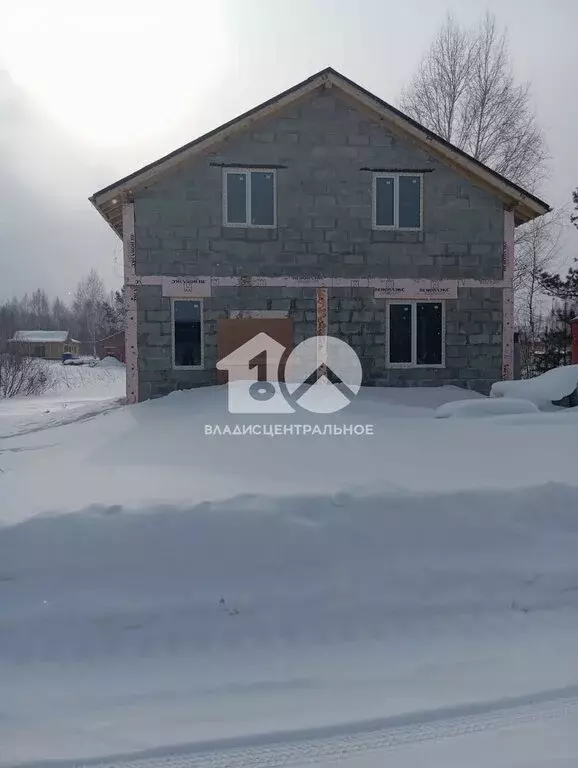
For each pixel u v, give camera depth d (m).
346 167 13.10
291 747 3.04
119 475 6.18
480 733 3.16
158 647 3.97
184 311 12.80
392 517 4.93
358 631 4.17
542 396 10.06
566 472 5.87
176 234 12.63
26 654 3.87
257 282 12.88
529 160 25.16
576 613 4.44
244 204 12.88
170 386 12.72
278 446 7.38
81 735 3.14
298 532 4.71
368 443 7.39
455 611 4.38
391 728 3.20
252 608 4.25
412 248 13.33
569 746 3.06
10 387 27.11
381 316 13.25
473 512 5.05
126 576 4.36
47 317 108.81
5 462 7.48
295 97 12.73
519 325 31.00
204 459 6.89
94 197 12.41
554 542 4.94
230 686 3.58
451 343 13.46
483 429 7.88
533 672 3.74
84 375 38.56
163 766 2.92
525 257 27.59
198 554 4.52
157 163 12.35
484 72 25.17
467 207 13.45
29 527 4.58
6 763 2.93
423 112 25.56
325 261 13.08
